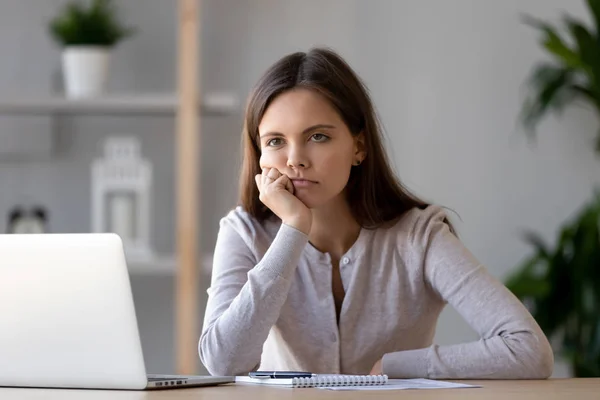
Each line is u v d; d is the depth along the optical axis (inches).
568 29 148.3
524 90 155.9
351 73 76.4
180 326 141.3
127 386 55.2
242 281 76.5
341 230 79.4
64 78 156.3
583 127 156.3
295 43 156.2
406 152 156.2
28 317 56.9
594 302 141.3
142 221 149.5
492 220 156.4
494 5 156.6
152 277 158.2
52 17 157.6
